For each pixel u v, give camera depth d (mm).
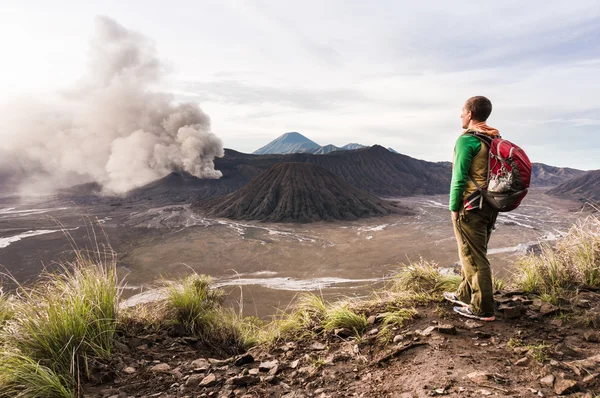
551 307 3771
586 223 5012
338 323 4148
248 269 81500
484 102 3645
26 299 3545
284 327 4457
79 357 3254
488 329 3449
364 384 2824
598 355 2648
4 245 106375
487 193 3381
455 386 2479
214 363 3605
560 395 2213
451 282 4855
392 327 3814
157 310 4727
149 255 94062
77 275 3936
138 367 3422
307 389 2893
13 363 2889
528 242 93375
